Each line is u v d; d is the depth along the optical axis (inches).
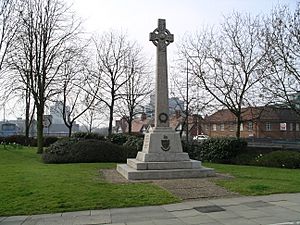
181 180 516.4
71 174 573.9
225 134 2332.7
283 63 978.7
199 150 917.2
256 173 612.1
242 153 861.8
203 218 303.3
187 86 1542.8
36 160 874.8
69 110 1584.6
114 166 729.0
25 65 1096.8
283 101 1024.2
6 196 391.9
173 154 581.3
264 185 457.4
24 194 398.3
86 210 337.4
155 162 562.9
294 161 743.7
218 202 366.0
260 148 912.9
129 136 1024.9
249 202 364.8
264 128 2162.9
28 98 1393.9
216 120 2384.4
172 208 341.7
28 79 1056.2
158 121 602.2
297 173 614.9
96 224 290.5
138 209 339.3
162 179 529.7
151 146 583.2
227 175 578.9
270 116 2135.8
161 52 623.5
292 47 958.4
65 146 836.0
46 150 841.5
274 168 728.3
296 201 368.8
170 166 561.9
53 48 1130.0
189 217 307.7
